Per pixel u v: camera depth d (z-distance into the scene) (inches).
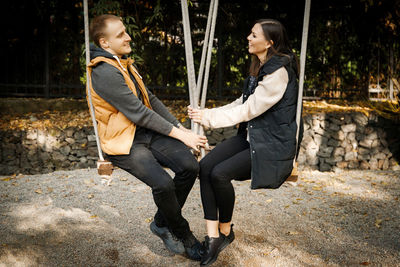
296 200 157.6
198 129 92.4
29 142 215.8
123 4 245.9
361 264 104.8
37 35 260.4
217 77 269.7
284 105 86.2
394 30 254.2
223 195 91.3
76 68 263.6
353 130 231.0
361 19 260.7
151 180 85.6
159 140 93.3
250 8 264.2
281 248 113.7
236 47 267.6
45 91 261.1
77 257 106.9
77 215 135.8
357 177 203.5
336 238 121.6
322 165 227.5
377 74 267.1
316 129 226.8
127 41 89.6
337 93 277.3
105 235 120.3
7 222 127.3
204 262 94.0
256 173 87.1
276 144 86.5
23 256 105.7
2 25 255.3
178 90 272.4
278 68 84.6
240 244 115.2
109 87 83.7
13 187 167.6
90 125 223.0
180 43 266.1
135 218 134.6
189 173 89.9
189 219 134.3
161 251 111.0
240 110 87.6
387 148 234.5
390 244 117.6
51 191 161.5
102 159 90.7
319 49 271.0
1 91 263.4
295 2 264.1
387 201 159.2
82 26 259.6
